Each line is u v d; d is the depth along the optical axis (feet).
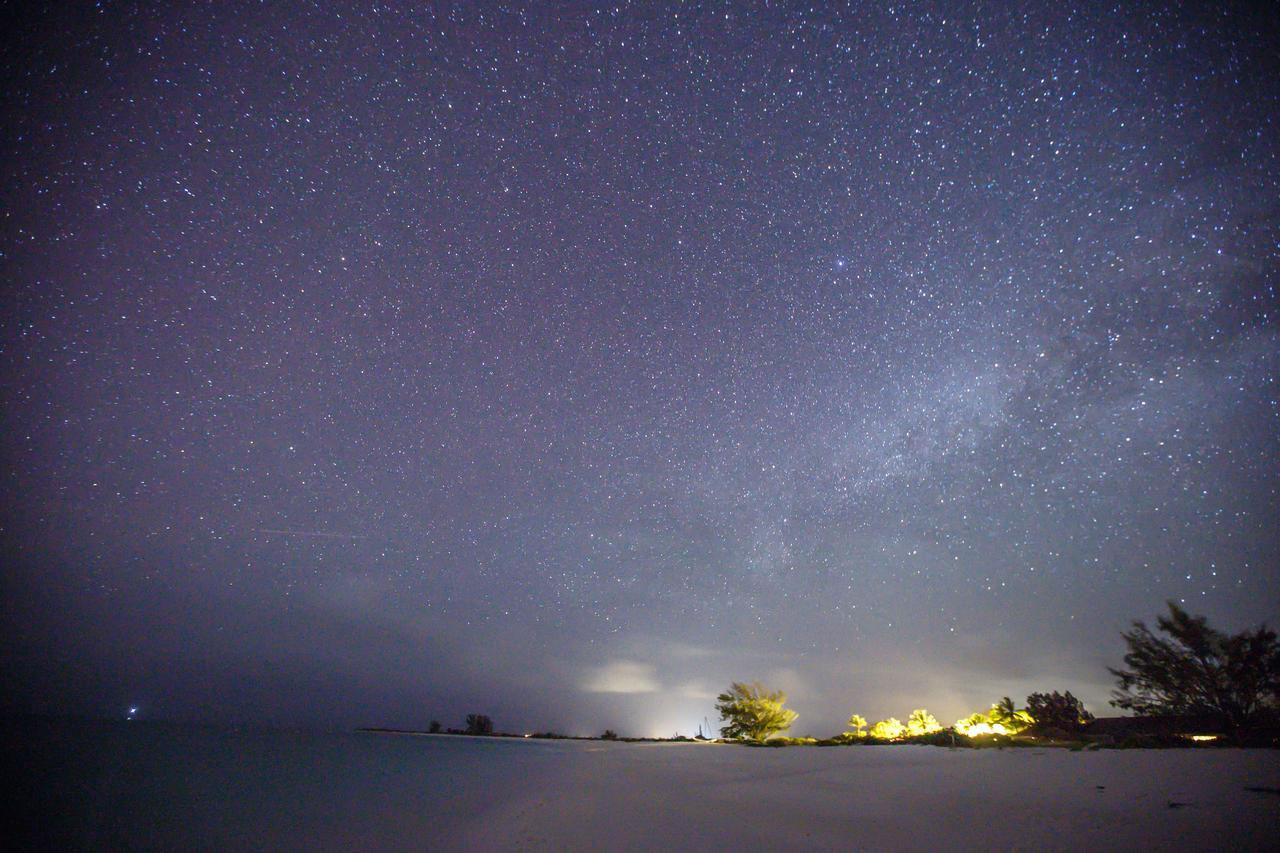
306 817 13.99
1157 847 11.05
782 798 16.69
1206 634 40.40
